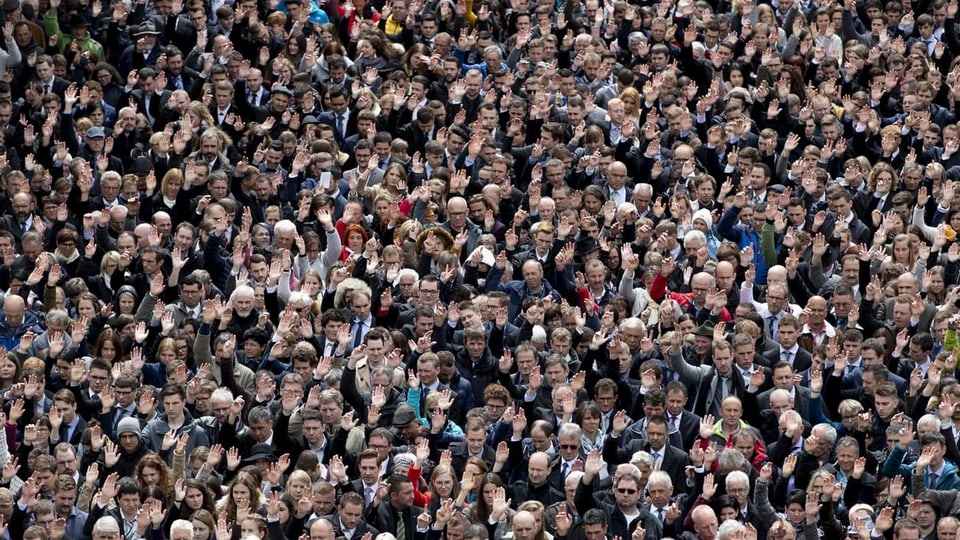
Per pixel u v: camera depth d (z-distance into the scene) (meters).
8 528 73.31
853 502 78.50
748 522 75.50
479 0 115.06
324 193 94.31
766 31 111.62
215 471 77.06
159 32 107.06
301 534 73.31
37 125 99.88
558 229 91.50
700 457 76.50
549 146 100.62
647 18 114.38
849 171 101.31
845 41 117.19
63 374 82.69
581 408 79.50
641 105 107.94
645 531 74.12
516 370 85.44
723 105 109.00
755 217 96.06
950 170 105.19
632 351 84.88
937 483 79.25
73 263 91.19
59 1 107.25
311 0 114.00
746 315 87.81
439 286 89.06
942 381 84.00
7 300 85.69
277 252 87.88
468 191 98.62
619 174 98.56
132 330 84.69
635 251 94.31
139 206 94.56
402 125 103.19
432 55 108.12
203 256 89.88
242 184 96.12
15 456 77.19
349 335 84.12
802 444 80.81
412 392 81.81
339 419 78.56
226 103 102.50
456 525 73.19
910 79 112.62
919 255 95.00
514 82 108.06
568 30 112.25
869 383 84.31
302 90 103.19
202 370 80.69
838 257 95.62
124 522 73.88
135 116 99.50
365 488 75.00
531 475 76.38
